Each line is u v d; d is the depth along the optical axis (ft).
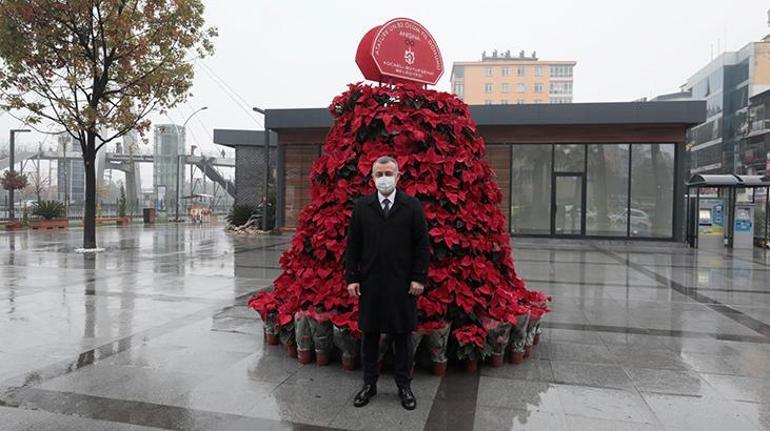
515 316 14.60
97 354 15.35
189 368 14.16
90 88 44.24
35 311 21.03
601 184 55.77
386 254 11.61
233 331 17.99
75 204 121.70
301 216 15.71
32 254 42.24
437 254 13.82
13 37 39.60
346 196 14.57
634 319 20.75
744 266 38.01
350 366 13.98
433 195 14.26
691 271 35.22
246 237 61.57
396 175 12.01
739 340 17.63
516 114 54.70
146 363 14.56
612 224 55.57
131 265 35.70
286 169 63.52
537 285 29.07
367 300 11.68
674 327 19.43
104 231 74.64
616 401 12.14
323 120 59.47
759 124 159.53
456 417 11.25
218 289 26.37
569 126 55.36
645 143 54.34
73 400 11.98
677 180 53.62
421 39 17.28
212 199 163.02
